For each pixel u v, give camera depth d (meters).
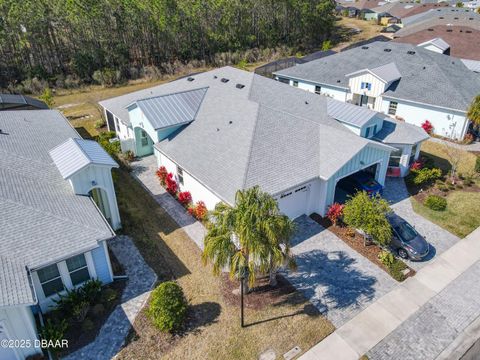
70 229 15.08
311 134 21.84
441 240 19.14
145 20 54.38
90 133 34.19
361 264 17.41
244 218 12.80
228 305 15.22
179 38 58.03
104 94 46.88
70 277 15.04
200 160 20.80
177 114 24.55
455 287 16.17
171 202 22.52
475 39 47.50
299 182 18.61
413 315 14.84
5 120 24.75
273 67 46.69
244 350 13.38
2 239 13.71
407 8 86.00
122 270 17.12
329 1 71.19
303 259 17.72
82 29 50.97
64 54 53.28
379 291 15.95
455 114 29.94
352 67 37.91
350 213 17.25
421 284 16.31
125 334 13.97
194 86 29.28
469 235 19.47
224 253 13.34
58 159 18.42
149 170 26.38
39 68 48.91
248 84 26.88
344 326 14.34
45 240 14.32
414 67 35.16
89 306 14.78
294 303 15.35
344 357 13.16
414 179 23.97
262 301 15.42
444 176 25.22
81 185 17.72
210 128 22.89
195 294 15.77
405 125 25.44
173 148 22.91
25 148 20.78
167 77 53.97
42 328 13.59
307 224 20.12
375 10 92.38
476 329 14.27
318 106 25.70
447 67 35.03
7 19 46.81
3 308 11.51
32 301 11.96
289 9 66.62
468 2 99.31
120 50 52.88
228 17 60.41
